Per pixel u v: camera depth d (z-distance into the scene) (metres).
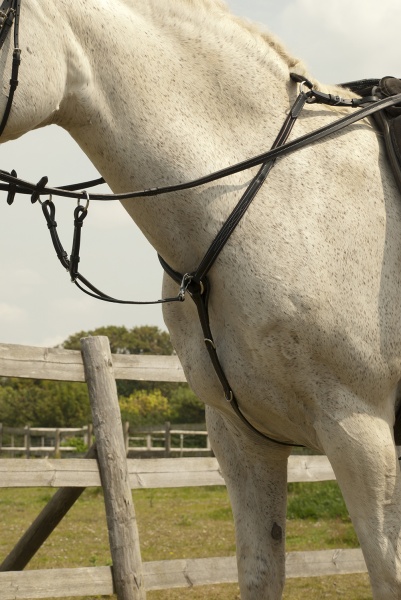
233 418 2.80
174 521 10.56
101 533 9.45
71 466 4.45
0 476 4.25
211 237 2.54
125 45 2.54
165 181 2.56
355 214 2.60
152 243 2.69
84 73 2.50
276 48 2.83
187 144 2.56
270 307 2.48
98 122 2.54
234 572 4.86
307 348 2.50
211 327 2.64
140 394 47.06
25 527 9.96
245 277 2.50
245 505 2.97
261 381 2.58
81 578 4.35
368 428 2.53
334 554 5.29
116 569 4.41
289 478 5.26
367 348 2.55
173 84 2.60
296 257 2.49
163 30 2.64
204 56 2.66
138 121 2.55
